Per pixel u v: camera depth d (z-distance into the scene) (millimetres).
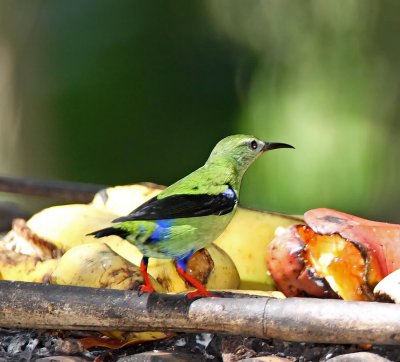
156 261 5371
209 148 14008
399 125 14312
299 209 13328
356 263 4961
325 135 13867
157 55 13969
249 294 4945
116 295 4578
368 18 14766
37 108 14930
